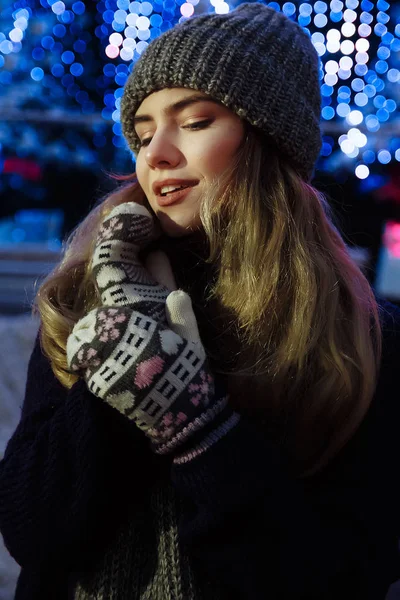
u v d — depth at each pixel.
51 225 5.29
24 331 2.74
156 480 1.04
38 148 4.53
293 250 1.13
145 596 0.97
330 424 1.05
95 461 0.97
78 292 1.21
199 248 1.20
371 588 0.96
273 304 1.10
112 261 1.08
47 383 1.14
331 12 3.88
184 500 1.01
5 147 4.57
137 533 1.01
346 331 1.10
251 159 1.14
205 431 0.94
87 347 0.95
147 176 1.16
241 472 0.93
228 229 1.13
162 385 0.93
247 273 1.10
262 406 1.07
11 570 2.16
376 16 4.09
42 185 4.84
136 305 1.03
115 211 1.12
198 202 1.12
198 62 1.10
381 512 0.99
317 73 1.27
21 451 1.03
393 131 4.05
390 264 3.98
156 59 1.12
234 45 1.12
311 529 0.94
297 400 1.07
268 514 0.92
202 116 1.11
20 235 5.23
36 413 1.09
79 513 0.96
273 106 1.13
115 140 4.46
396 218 4.10
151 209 1.30
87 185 4.87
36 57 4.59
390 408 1.06
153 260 1.18
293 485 0.96
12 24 4.57
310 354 1.08
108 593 0.98
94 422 0.98
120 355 0.93
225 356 1.11
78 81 4.73
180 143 1.12
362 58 3.91
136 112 1.20
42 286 1.24
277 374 1.06
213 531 0.93
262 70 1.13
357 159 4.21
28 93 4.68
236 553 0.91
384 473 1.02
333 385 1.04
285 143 1.16
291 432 1.06
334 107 4.39
